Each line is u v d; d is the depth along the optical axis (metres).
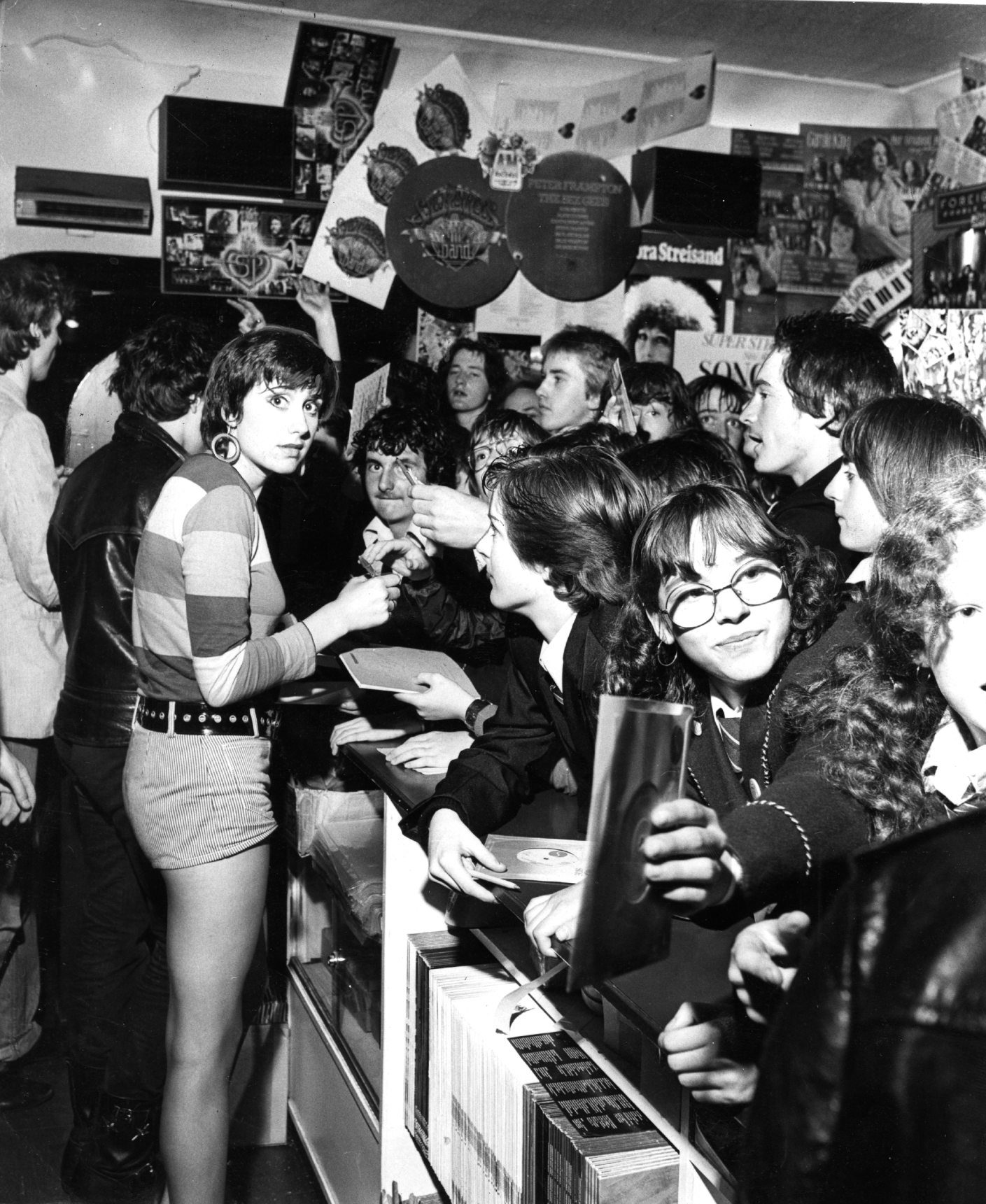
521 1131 1.21
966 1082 0.65
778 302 2.69
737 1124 0.97
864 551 1.23
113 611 1.97
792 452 1.71
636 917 0.70
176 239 2.36
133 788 1.62
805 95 2.63
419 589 1.95
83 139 2.29
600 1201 1.02
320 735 2.08
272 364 1.62
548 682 1.33
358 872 1.86
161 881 1.91
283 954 2.22
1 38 2.22
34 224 2.27
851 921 0.71
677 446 1.33
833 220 2.68
